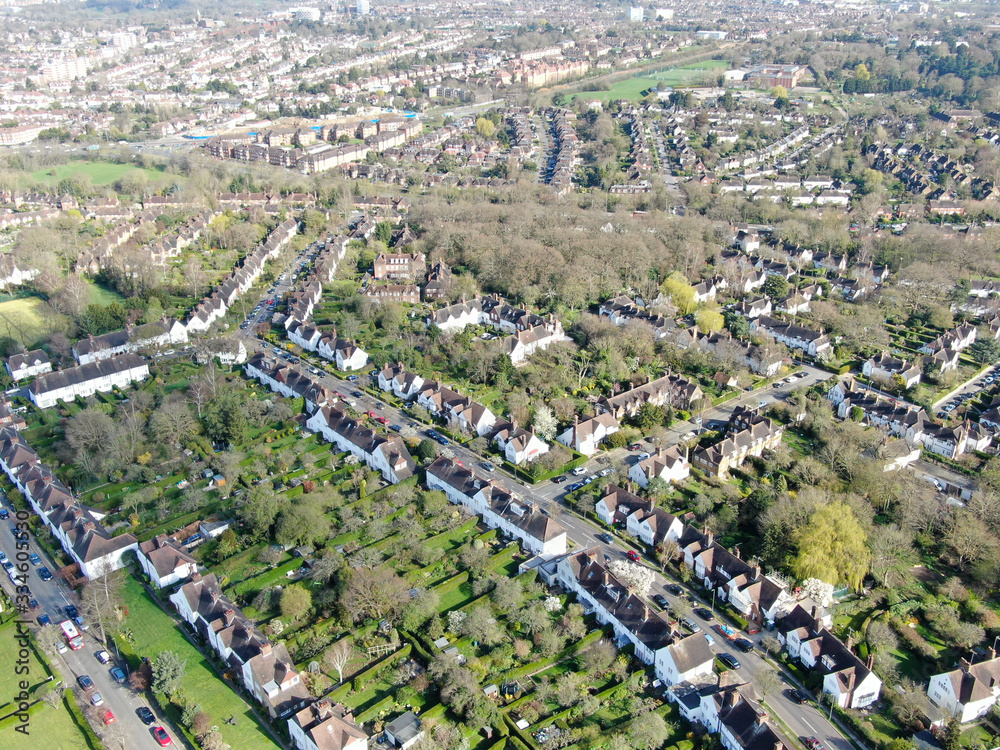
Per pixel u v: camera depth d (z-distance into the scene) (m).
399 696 185.62
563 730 178.50
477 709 180.62
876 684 187.25
